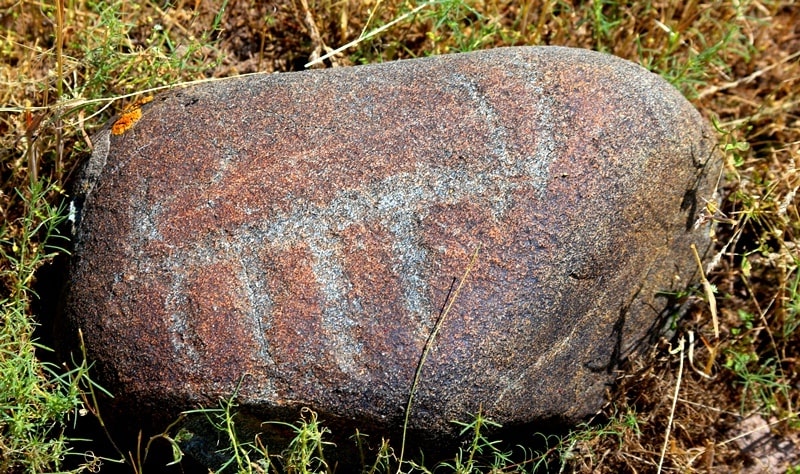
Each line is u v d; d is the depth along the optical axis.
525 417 1.09
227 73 1.36
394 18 1.36
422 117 1.09
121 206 1.08
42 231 1.17
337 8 1.37
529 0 1.38
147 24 1.35
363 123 1.09
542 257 1.05
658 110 1.12
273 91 1.13
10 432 1.08
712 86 1.42
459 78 1.11
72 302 1.08
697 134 1.16
